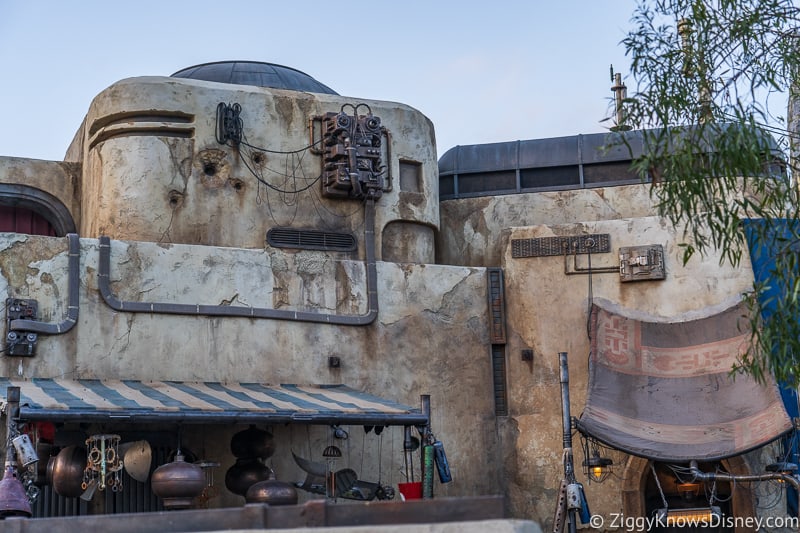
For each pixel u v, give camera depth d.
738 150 12.10
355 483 17.34
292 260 18.09
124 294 16.73
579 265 19.28
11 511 12.62
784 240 12.63
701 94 12.66
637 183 21.09
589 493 18.50
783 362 12.70
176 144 18.33
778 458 18.20
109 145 18.36
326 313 18.14
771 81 12.39
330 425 16.36
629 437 17.02
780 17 12.73
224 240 18.27
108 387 15.80
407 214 19.56
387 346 18.50
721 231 12.51
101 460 14.25
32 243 16.31
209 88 18.61
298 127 19.00
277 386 17.39
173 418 14.25
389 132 19.67
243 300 17.53
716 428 17.00
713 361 17.89
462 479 18.62
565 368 17.28
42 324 16.03
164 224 18.05
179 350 16.92
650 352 18.28
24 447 12.91
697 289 18.89
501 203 21.22
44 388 15.14
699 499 19.28
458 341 19.06
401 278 18.88
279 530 6.94
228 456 16.69
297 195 18.78
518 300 19.38
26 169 19.88
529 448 18.88
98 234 18.27
